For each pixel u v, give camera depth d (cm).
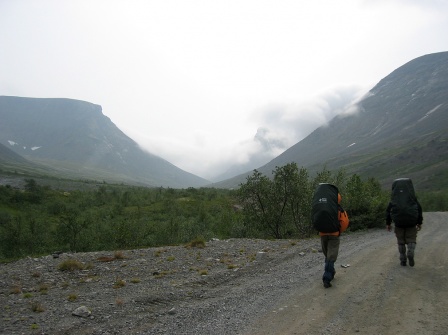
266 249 1241
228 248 1292
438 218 2244
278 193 1997
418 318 510
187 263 1047
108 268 1014
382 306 570
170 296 712
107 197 4212
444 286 648
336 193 730
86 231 1903
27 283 880
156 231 2014
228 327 531
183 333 516
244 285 779
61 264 1014
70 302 699
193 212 3406
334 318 537
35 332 536
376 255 987
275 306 612
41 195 3903
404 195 796
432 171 16112
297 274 838
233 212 3362
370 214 1842
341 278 758
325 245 729
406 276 729
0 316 620
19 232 1775
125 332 531
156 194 4612
